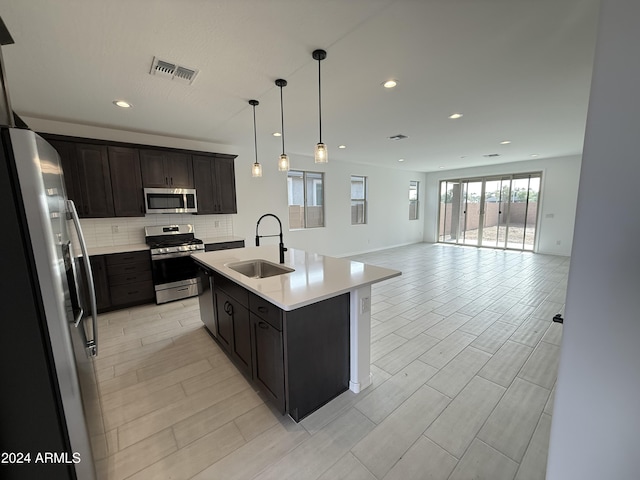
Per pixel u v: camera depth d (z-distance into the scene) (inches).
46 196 39.9
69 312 44.3
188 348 107.0
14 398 39.4
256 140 177.9
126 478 56.4
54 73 86.3
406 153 232.8
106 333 119.4
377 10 61.6
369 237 310.2
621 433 33.2
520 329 119.8
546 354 99.7
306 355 69.8
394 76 92.7
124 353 103.6
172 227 170.2
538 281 191.5
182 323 129.4
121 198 145.8
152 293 152.8
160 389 83.7
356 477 55.8
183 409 75.4
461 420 70.1
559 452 38.5
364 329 80.6
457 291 171.9
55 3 56.9
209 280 107.4
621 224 30.9
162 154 156.6
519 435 65.3
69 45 72.0
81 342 49.9
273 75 91.0
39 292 39.4
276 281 77.4
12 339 38.5
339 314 76.8
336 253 277.9
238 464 59.2
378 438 65.0
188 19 63.5
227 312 94.3
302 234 247.3
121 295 143.9
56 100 107.7
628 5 28.3
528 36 71.8
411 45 75.4
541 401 76.3
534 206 291.0
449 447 62.4
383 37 71.6
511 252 299.6
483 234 331.6
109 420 71.7
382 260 265.6
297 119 136.3
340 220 278.2
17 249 37.9
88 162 136.3
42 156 40.5
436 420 70.2
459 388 82.1
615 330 32.5
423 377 87.4
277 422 70.5
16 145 36.9
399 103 116.8
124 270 143.9
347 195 282.2
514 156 255.0
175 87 98.3
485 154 241.0
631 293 31.0
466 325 124.1
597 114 31.2
